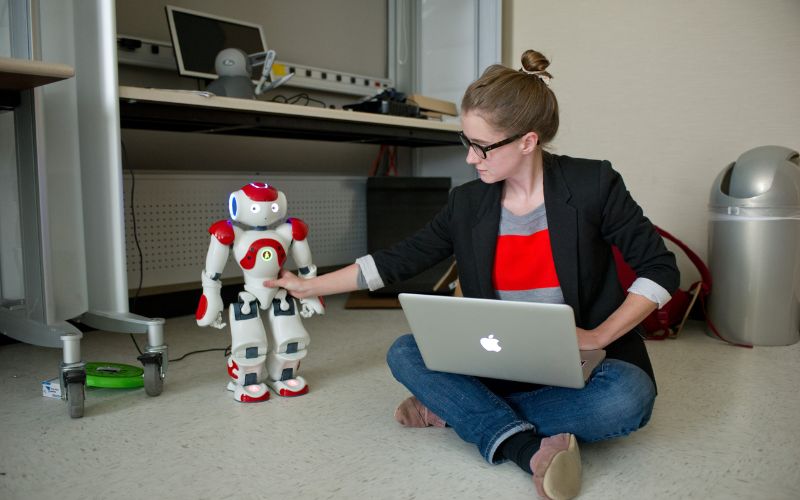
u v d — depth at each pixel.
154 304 2.58
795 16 2.42
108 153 1.83
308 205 3.06
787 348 2.13
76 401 1.44
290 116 2.30
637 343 1.23
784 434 1.36
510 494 1.08
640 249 1.19
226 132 2.69
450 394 1.22
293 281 1.50
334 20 3.27
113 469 1.18
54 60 1.90
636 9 2.76
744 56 2.53
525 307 1.00
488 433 1.15
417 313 1.13
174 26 2.45
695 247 2.70
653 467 1.19
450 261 2.85
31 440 1.32
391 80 3.54
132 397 1.60
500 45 3.14
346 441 1.32
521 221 1.23
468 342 1.12
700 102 2.64
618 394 1.12
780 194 2.11
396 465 1.20
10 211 1.98
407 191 2.89
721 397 1.61
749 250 2.14
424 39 3.46
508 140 1.14
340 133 2.66
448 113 3.17
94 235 1.93
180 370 1.83
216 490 1.10
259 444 1.30
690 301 2.31
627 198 1.21
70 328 1.62
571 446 1.06
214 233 1.51
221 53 2.33
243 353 1.56
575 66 2.96
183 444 1.30
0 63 1.45
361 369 1.85
